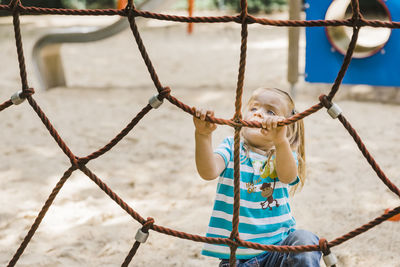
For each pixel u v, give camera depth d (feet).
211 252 7.11
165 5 23.32
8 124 18.92
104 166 14.69
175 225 11.02
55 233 10.75
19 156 15.62
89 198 12.50
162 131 17.88
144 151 15.90
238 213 6.39
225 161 7.18
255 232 6.99
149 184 13.38
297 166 7.41
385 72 18.80
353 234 6.39
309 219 11.12
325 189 12.76
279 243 7.07
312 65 19.62
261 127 6.39
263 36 42.42
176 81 26.50
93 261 9.66
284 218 7.20
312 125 18.28
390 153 15.21
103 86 25.76
